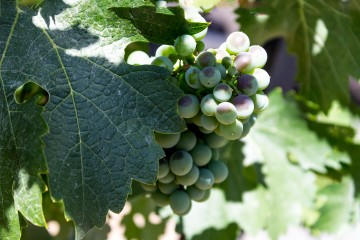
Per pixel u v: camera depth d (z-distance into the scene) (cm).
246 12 48
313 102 55
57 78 34
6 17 35
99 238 56
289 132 57
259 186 56
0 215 33
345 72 51
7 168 33
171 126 33
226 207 54
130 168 33
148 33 34
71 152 32
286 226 56
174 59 35
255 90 33
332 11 49
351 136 58
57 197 32
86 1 35
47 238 51
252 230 55
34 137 32
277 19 50
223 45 35
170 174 36
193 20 35
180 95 33
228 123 32
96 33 34
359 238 65
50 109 33
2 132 33
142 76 33
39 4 35
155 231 57
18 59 34
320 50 52
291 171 57
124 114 33
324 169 57
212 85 33
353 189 58
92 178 32
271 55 61
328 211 58
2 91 34
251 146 56
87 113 33
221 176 39
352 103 60
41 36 34
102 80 34
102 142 33
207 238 53
